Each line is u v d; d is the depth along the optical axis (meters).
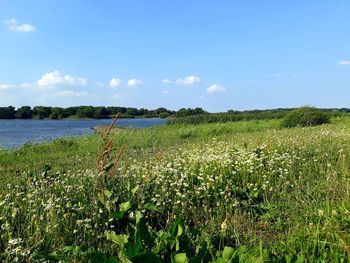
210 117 23.02
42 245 2.38
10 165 7.08
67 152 9.25
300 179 4.24
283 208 3.29
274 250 2.27
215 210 3.31
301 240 2.31
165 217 3.19
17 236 2.55
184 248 2.07
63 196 3.39
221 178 3.97
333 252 2.03
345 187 3.38
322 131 8.93
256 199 3.71
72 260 1.97
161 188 3.73
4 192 3.71
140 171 4.51
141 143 10.66
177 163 5.04
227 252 1.95
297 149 6.08
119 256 2.09
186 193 3.51
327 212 2.66
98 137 11.91
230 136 11.11
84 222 2.76
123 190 3.54
